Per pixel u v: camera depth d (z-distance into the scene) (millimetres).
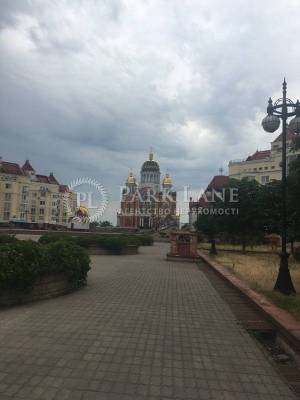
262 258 23469
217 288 12188
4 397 4055
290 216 13133
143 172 111750
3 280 8031
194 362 5336
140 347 5871
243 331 6988
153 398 4180
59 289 9688
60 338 6133
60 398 4082
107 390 4336
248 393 4398
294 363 5555
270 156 62688
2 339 5984
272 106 11164
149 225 105438
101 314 7832
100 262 19516
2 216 100500
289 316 7223
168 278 14258
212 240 28375
